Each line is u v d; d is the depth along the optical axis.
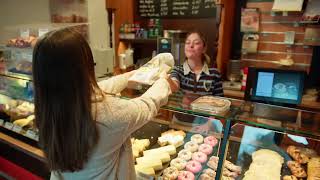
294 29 2.84
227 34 3.02
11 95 2.24
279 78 1.79
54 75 0.78
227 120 1.34
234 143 1.47
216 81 2.25
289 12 2.82
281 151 1.48
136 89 1.38
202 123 1.63
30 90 2.06
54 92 0.79
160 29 3.27
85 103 0.81
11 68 2.15
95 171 0.92
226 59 3.12
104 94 0.92
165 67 1.37
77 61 0.79
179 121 1.70
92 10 3.32
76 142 0.82
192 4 3.32
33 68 0.81
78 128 0.81
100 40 3.47
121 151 1.01
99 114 0.85
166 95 1.11
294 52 2.89
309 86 2.81
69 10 3.10
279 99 1.79
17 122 2.08
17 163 2.17
